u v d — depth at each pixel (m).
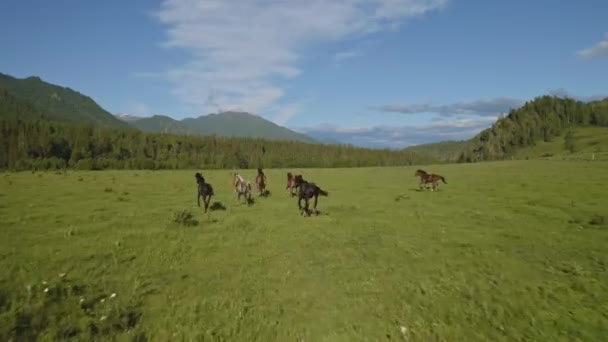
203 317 9.95
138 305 10.41
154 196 29.81
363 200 29.39
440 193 32.19
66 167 89.00
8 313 9.15
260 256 14.75
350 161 138.38
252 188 37.50
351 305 10.75
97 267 12.68
